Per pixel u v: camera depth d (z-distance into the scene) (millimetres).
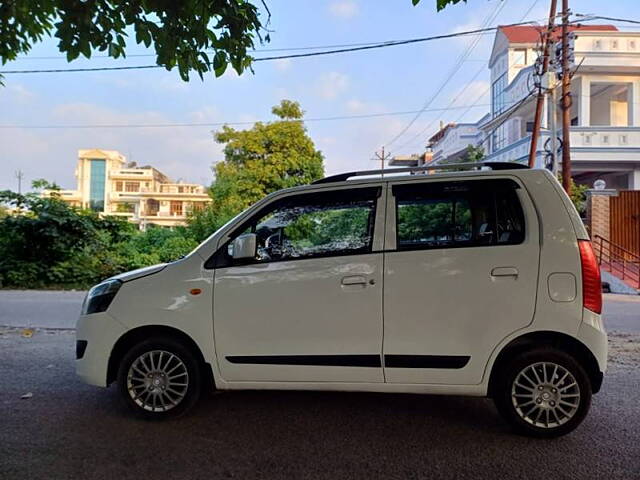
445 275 3809
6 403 4578
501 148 29531
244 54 4742
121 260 16047
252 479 3191
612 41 22750
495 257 3791
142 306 4078
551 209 3826
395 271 3855
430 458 3498
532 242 3789
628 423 4148
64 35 4539
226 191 24203
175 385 4125
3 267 13875
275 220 4164
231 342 4008
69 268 14336
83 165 83875
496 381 3881
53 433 3893
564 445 3711
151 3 4309
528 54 28344
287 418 4242
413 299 3822
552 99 18031
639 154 22266
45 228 13922
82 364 4195
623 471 3305
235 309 3998
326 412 4395
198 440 3781
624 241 16844
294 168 26938
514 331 3740
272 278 3984
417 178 4059
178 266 4148
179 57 4746
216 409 4445
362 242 3975
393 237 3936
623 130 22281
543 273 3736
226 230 4168
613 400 4742
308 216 4125
